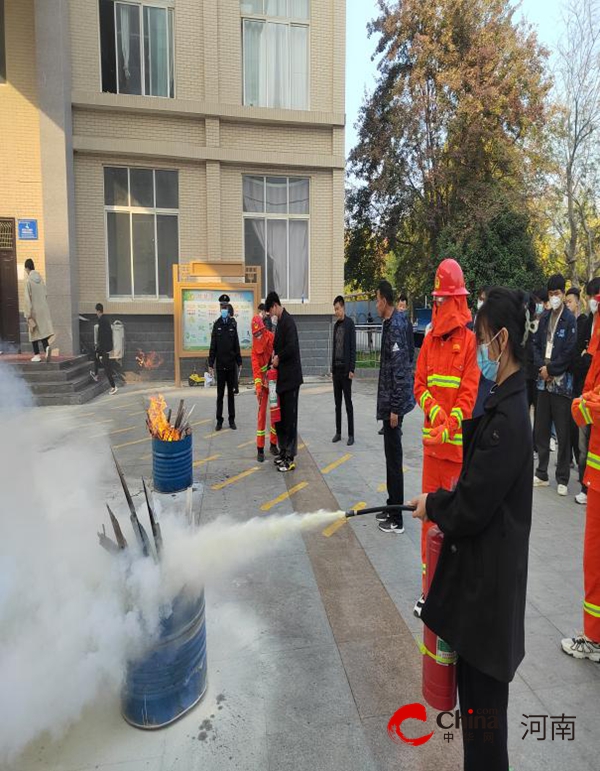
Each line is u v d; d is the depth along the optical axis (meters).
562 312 5.45
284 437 6.12
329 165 13.24
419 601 3.35
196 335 12.05
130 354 12.60
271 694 2.70
